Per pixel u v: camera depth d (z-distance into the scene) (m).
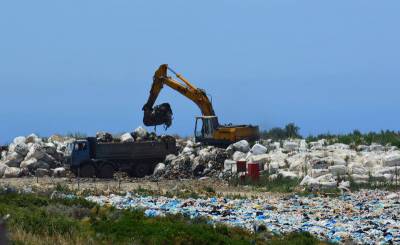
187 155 167.50
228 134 174.88
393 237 83.25
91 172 161.12
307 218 96.88
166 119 175.38
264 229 84.69
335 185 135.38
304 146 167.00
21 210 83.94
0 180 154.50
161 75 180.50
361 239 82.38
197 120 180.00
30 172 166.38
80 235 73.94
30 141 186.12
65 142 184.00
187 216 89.12
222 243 74.44
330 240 80.94
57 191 118.69
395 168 142.50
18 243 68.88
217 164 163.75
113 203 104.38
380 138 170.12
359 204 112.12
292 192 131.62
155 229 76.50
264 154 162.25
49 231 74.62
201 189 131.75
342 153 154.12
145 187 136.25
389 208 107.50
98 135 169.25
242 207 105.75
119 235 75.50
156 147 168.88
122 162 165.38
